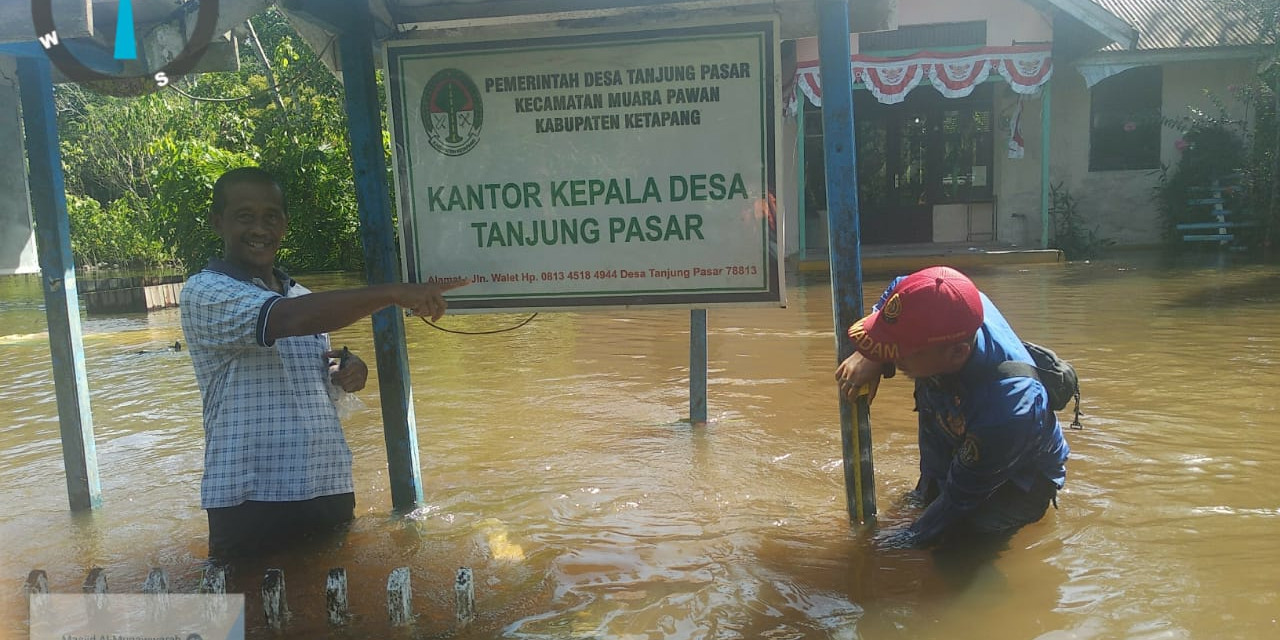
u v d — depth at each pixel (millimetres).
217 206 3295
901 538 3301
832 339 7656
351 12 3428
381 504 3902
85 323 11211
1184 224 15148
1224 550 3061
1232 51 14711
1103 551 3084
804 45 13828
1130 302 9211
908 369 3059
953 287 2957
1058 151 16031
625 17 3736
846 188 3279
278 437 3344
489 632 2650
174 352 8438
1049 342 7039
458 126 3492
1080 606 2680
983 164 16156
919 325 2914
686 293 3477
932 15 14516
